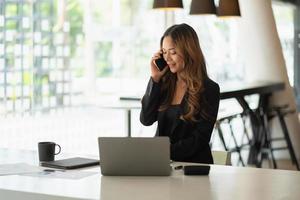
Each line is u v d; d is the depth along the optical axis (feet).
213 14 17.74
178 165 11.65
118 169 10.53
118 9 27.37
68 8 23.18
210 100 12.48
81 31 24.17
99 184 9.80
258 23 30.45
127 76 27.91
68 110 23.15
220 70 33.45
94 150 24.54
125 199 8.71
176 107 12.66
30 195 9.21
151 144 10.48
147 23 29.35
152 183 9.91
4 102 19.66
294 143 30.58
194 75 12.47
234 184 9.89
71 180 10.14
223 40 33.73
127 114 21.61
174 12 29.30
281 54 30.73
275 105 30.12
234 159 29.76
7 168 11.24
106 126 25.55
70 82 23.31
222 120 24.29
